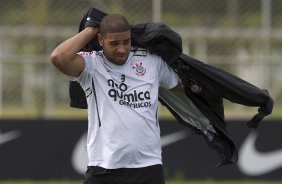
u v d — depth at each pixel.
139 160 17.94
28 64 44.03
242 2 44.66
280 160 39.06
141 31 18.59
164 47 18.55
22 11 44.12
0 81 44.47
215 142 19.77
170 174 38.91
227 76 18.97
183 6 44.34
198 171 38.88
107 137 17.83
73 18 44.19
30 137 38.81
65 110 44.78
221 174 38.91
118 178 17.86
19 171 38.66
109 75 18.00
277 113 45.28
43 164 38.75
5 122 38.84
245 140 39.06
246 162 39.03
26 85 44.16
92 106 18.16
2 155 38.69
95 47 18.89
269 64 42.94
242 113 43.16
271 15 44.59
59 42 43.38
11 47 44.50
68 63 17.69
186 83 19.11
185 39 43.25
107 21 17.62
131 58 18.31
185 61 18.91
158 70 18.64
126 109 17.86
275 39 43.34
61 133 38.84
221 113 19.50
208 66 18.97
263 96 18.86
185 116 19.92
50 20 44.19
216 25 44.41
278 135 39.09
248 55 43.31
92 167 18.11
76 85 19.09
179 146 38.91
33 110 43.88
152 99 18.12
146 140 17.92
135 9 43.41
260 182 39.00
